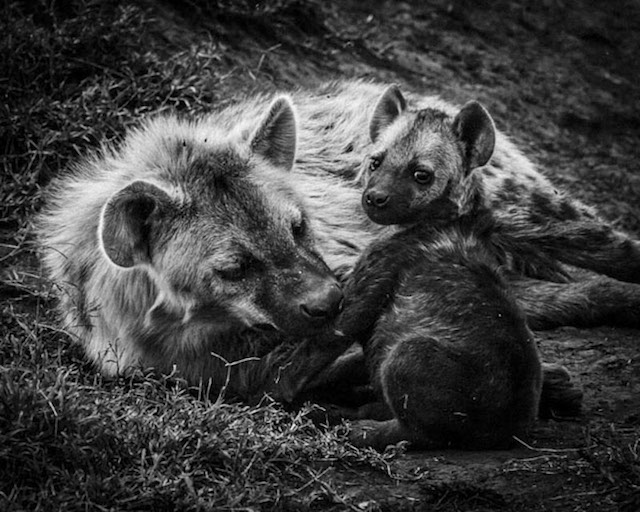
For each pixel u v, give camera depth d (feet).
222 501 24.25
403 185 32.09
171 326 30.22
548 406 29.60
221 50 46.55
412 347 26.76
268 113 30.60
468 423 26.84
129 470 25.11
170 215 28.94
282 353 30.27
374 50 53.52
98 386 29.07
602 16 62.95
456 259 28.66
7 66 41.39
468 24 58.75
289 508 24.62
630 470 25.71
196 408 27.61
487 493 25.18
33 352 29.71
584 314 36.01
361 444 27.53
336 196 34.94
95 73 42.86
